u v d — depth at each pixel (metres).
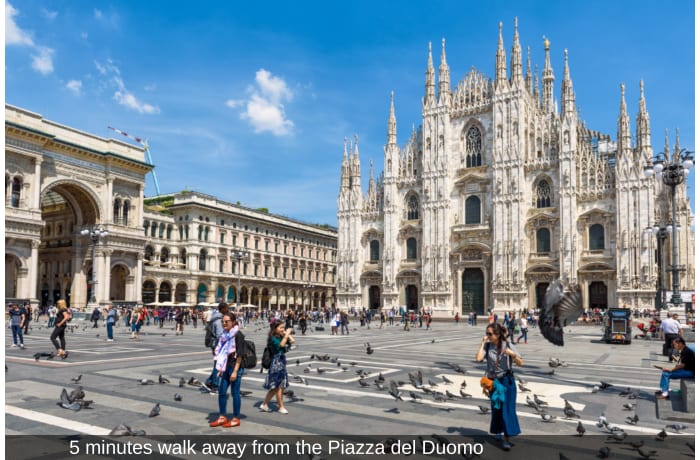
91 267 84.75
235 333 12.66
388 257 90.56
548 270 76.56
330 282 143.12
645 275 70.06
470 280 84.31
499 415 11.23
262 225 120.62
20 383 17.80
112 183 83.38
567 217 75.81
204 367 22.19
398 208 91.75
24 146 70.81
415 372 21.38
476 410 14.24
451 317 82.38
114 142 84.94
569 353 30.97
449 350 31.62
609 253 73.62
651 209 70.62
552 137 79.31
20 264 71.06
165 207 107.62
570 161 76.31
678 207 74.38
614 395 16.73
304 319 48.53
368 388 17.25
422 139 89.62
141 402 14.88
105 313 73.62
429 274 85.88
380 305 93.12
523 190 79.62
